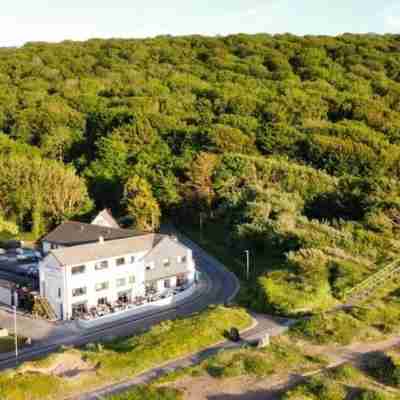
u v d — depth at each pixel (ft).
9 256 277.64
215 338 160.66
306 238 240.12
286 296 191.01
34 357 166.91
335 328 162.20
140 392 128.36
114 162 367.86
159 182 334.85
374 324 168.04
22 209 320.91
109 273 217.56
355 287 196.65
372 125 410.72
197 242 297.12
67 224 265.75
